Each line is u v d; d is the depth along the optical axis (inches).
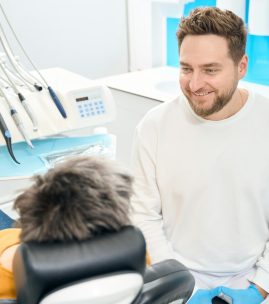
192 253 45.4
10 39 82.3
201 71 39.6
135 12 95.2
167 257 43.6
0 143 50.7
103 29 95.0
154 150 45.5
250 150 42.5
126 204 19.1
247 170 42.4
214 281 45.6
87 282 16.4
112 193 18.7
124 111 78.3
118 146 66.1
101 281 16.5
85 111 55.9
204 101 40.8
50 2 84.7
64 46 90.5
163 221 47.3
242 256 44.9
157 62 98.7
